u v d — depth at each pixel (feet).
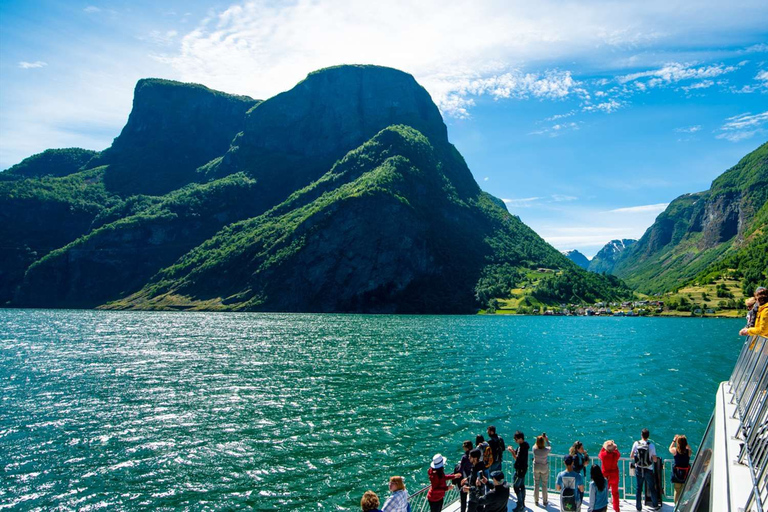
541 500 71.05
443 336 428.56
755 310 46.37
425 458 118.21
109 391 186.60
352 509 92.48
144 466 111.34
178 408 161.17
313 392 186.29
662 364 271.49
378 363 260.21
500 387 199.82
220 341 368.68
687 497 46.03
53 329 476.95
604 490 56.49
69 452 119.65
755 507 27.22
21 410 157.89
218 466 111.86
